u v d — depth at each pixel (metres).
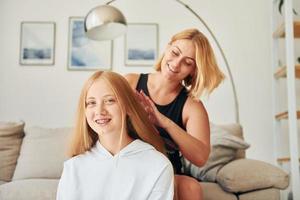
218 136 2.24
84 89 1.34
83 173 1.27
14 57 3.19
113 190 1.24
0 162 2.36
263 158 3.11
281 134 3.11
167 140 1.55
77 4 3.25
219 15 3.24
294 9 3.22
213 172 2.09
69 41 3.21
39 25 3.23
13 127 2.46
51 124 3.13
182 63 1.58
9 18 3.23
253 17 3.24
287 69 2.64
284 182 1.88
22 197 1.78
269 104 3.16
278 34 3.04
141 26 3.22
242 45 3.21
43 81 3.17
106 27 2.40
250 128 3.14
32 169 2.22
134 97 1.37
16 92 3.16
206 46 1.60
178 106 1.63
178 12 3.24
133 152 1.28
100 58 3.20
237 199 1.88
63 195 1.26
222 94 3.16
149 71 3.19
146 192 1.23
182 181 1.39
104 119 1.29
